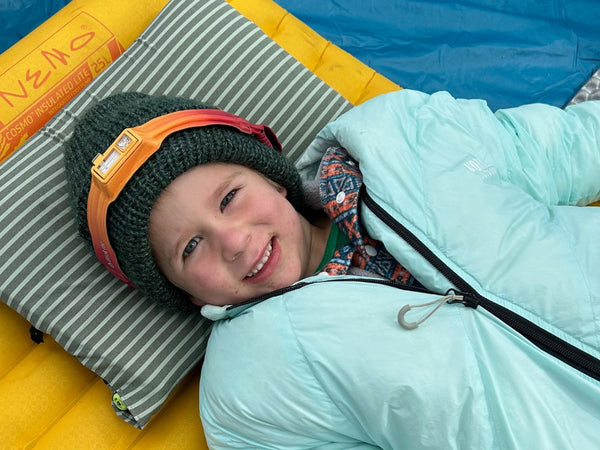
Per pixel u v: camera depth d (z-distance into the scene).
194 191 0.46
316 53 0.75
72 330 0.55
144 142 0.44
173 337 0.56
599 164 0.56
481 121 0.54
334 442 0.47
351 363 0.42
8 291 0.55
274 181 0.54
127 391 0.54
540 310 0.42
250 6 0.75
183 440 0.55
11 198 0.57
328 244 0.54
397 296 0.44
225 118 0.49
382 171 0.48
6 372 0.56
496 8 0.82
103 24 0.69
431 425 0.40
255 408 0.46
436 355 0.41
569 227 0.46
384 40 0.82
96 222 0.47
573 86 0.78
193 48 0.66
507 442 0.39
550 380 0.40
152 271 0.49
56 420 0.55
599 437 0.39
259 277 0.48
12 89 0.64
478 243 0.45
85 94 0.63
